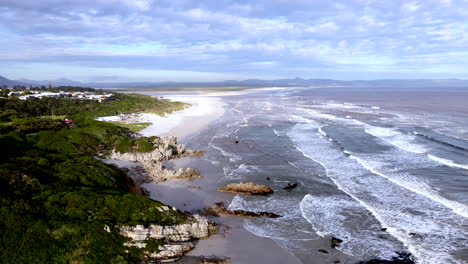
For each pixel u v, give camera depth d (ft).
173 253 69.97
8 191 78.07
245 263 69.05
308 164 139.23
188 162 145.38
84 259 63.72
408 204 97.35
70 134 165.78
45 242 65.31
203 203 100.83
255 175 126.31
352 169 131.23
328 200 101.91
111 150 158.10
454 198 100.63
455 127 224.74
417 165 134.62
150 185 116.26
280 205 98.99
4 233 64.85
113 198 82.28
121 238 69.87
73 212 74.95
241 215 91.86
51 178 95.25
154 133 207.00
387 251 73.61
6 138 138.21
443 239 78.07
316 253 73.20
